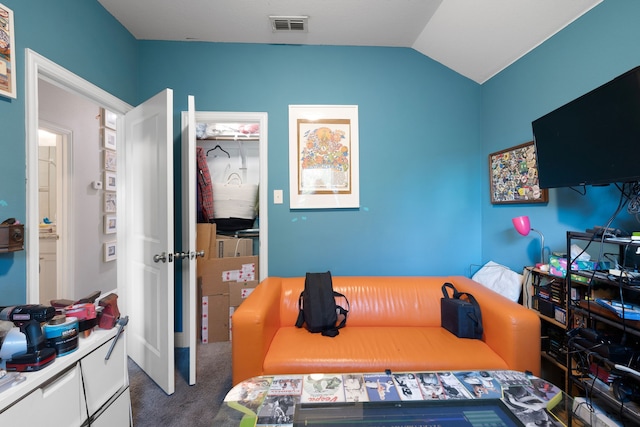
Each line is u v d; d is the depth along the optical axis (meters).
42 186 2.95
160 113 1.68
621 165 1.11
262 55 2.22
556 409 0.95
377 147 2.27
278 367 1.39
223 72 2.20
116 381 1.24
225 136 2.93
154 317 1.78
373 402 0.97
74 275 2.83
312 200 2.23
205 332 2.40
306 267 2.25
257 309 1.46
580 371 1.29
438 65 2.30
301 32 2.09
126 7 1.83
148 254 1.84
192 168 1.74
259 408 0.95
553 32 1.66
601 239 1.16
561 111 1.37
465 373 1.15
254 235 2.85
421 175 2.30
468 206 2.33
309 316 1.74
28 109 1.30
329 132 2.23
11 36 1.22
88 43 1.68
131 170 2.00
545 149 1.49
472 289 1.79
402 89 2.28
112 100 1.89
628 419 1.06
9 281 1.22
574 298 1.36
